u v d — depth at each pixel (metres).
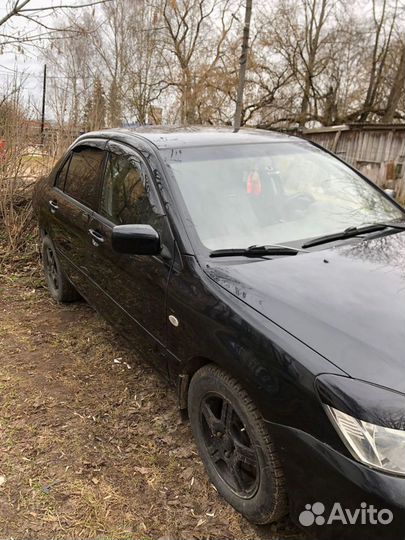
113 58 23.39
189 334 2.49
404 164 17.62
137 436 2.96
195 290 2.48
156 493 2.53
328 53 29.09
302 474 1.91
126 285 3.14
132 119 23.98
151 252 2.68
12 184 6.28
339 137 19.77
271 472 2.07
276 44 26.62
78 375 3.62
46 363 3.79
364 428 1.72
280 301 2.21
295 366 1.93
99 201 3.61
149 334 2.96
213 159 3.15
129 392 3.40
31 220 6.21
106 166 3.63
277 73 26.94
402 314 2.12
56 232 4.40
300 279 2.38
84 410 3.20
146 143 3.26
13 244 6.00
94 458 2.77
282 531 2.29
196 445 2.71
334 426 1.79
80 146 4.30
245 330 2.16
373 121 30.42
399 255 2.68
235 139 3.44
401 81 28.25
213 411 2.51
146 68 23.94
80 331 4.30
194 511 2.42
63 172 4.52
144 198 3.02
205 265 2.55
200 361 2.53
